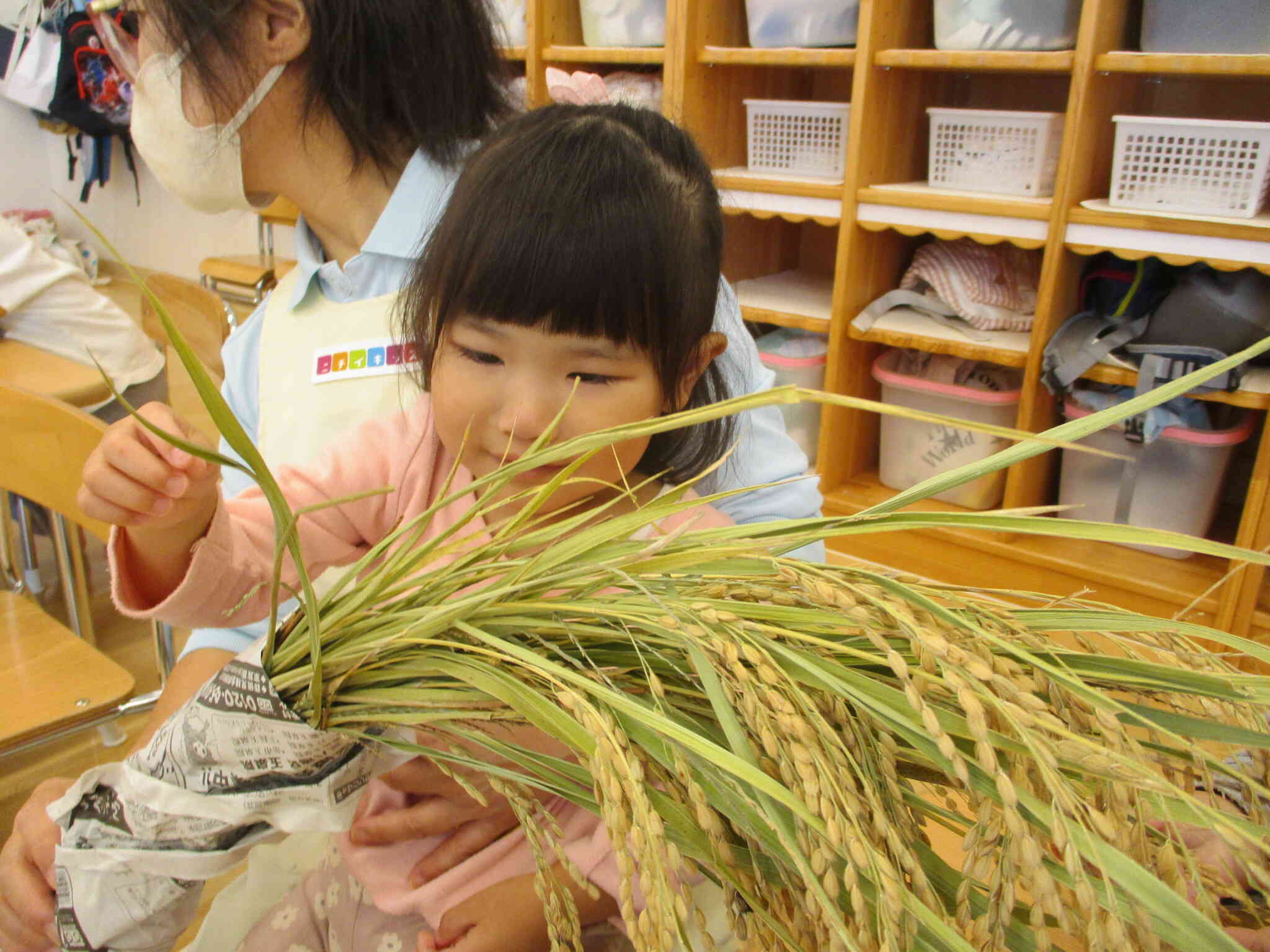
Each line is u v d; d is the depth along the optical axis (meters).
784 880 0.41
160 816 0.60
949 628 0.42
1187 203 2.04
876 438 2.85
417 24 1.10
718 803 0.44
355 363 1.17
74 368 2.19
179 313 2.14
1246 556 0.40
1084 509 2.39
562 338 0.73
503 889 0.81
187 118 1.11
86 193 5.75
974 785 0.38
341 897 0.90
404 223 1.15
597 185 0.73
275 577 0.53
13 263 2.19
